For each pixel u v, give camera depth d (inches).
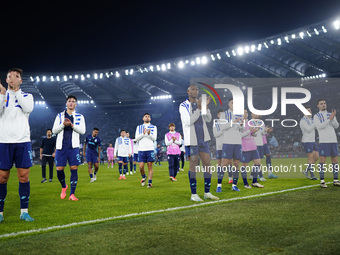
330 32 876.6
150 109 1710.1
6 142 145.2
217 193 228.2
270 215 137.5
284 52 1010.1
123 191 259.9
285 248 91.8
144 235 110.7
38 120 1647.4
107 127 1683.1
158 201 195.6
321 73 1079.0
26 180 150.7
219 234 108.9
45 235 115.6
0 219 143.3
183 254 89.7
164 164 859.4
